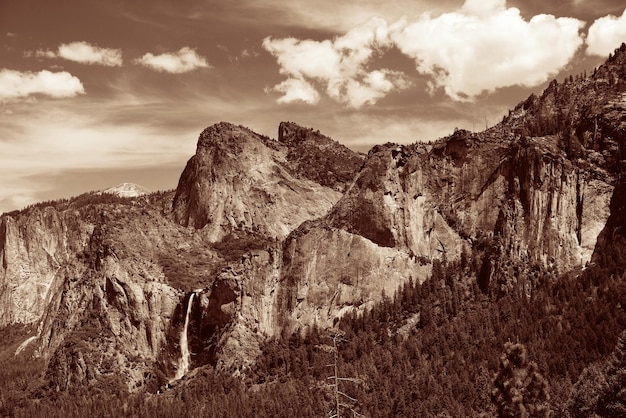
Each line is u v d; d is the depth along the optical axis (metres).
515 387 164.25
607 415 171.38
